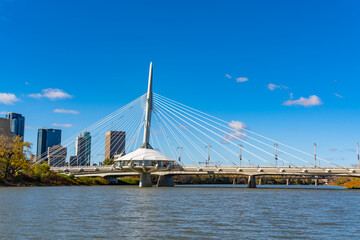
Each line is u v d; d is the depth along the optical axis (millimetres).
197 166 157625
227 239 33250
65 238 32969
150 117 154375
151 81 156000
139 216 47500
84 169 173125
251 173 151000
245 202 72625
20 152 130750
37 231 36031
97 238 33156
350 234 36531
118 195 89562
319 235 35812
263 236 34875
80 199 73875
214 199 79750
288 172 144750
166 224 41031
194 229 38000
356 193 114875
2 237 33156
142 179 154250
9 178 131250
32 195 82688
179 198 81562
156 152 149625
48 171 155500
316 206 65625
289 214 52250
